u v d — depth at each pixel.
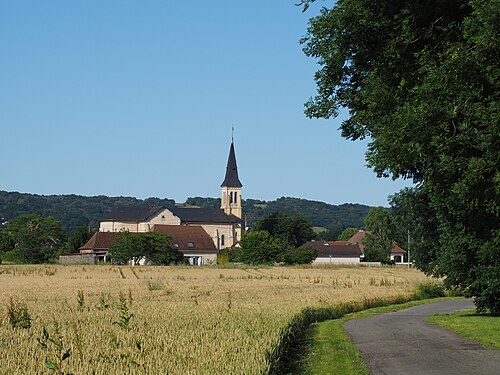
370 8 17.86
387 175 20.09
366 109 19.84
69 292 44.09
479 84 14.72
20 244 115.19
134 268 93.00
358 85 20.64
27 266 94.12
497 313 30.59
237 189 192.75
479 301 29.67
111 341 15.77
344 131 21.66
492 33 13.86
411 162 16.47
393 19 17.64
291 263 126.06
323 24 18.94
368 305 43.09
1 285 53.88
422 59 16.69
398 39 17.44
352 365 16.42
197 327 19.89
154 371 12.30
